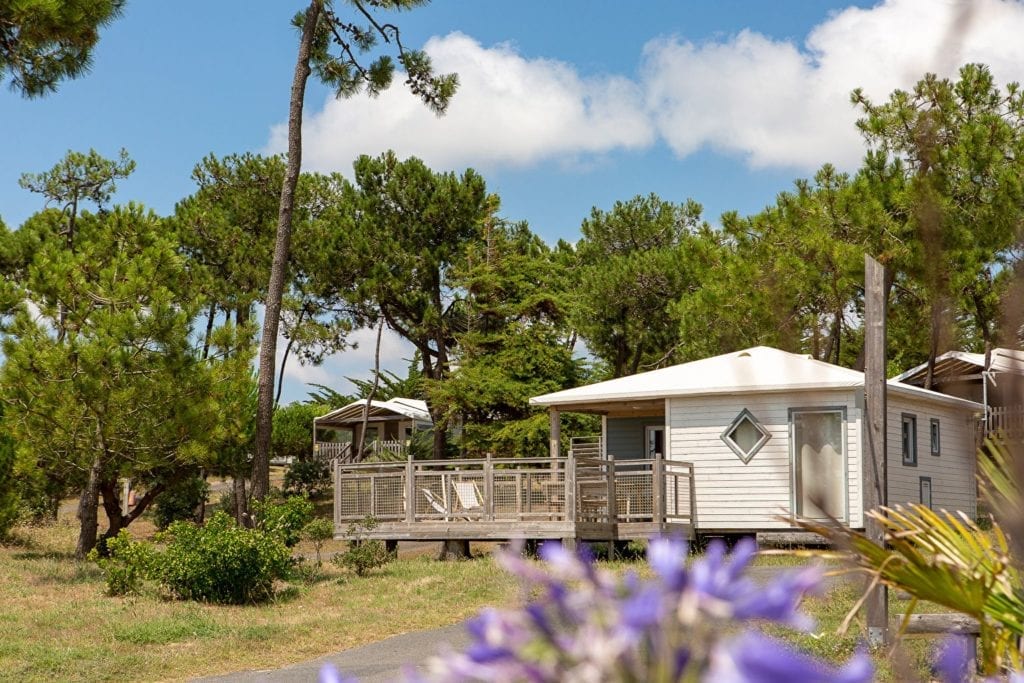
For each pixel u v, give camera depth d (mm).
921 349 24031
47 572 21391
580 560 925
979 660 8188
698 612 832
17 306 22531
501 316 38000
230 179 46750
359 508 25297
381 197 40594
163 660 13367
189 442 22828
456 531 24141
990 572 4137
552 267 38688
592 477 23938
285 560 18938
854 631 10688
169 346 22266
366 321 43469
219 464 33875
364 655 13609
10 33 16125
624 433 29375
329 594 18828
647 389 25641
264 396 25594
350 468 25469
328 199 46938
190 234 44000
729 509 24812
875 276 9891
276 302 26094
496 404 37656
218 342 23688
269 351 25859
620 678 827
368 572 21516
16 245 36875
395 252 39688
